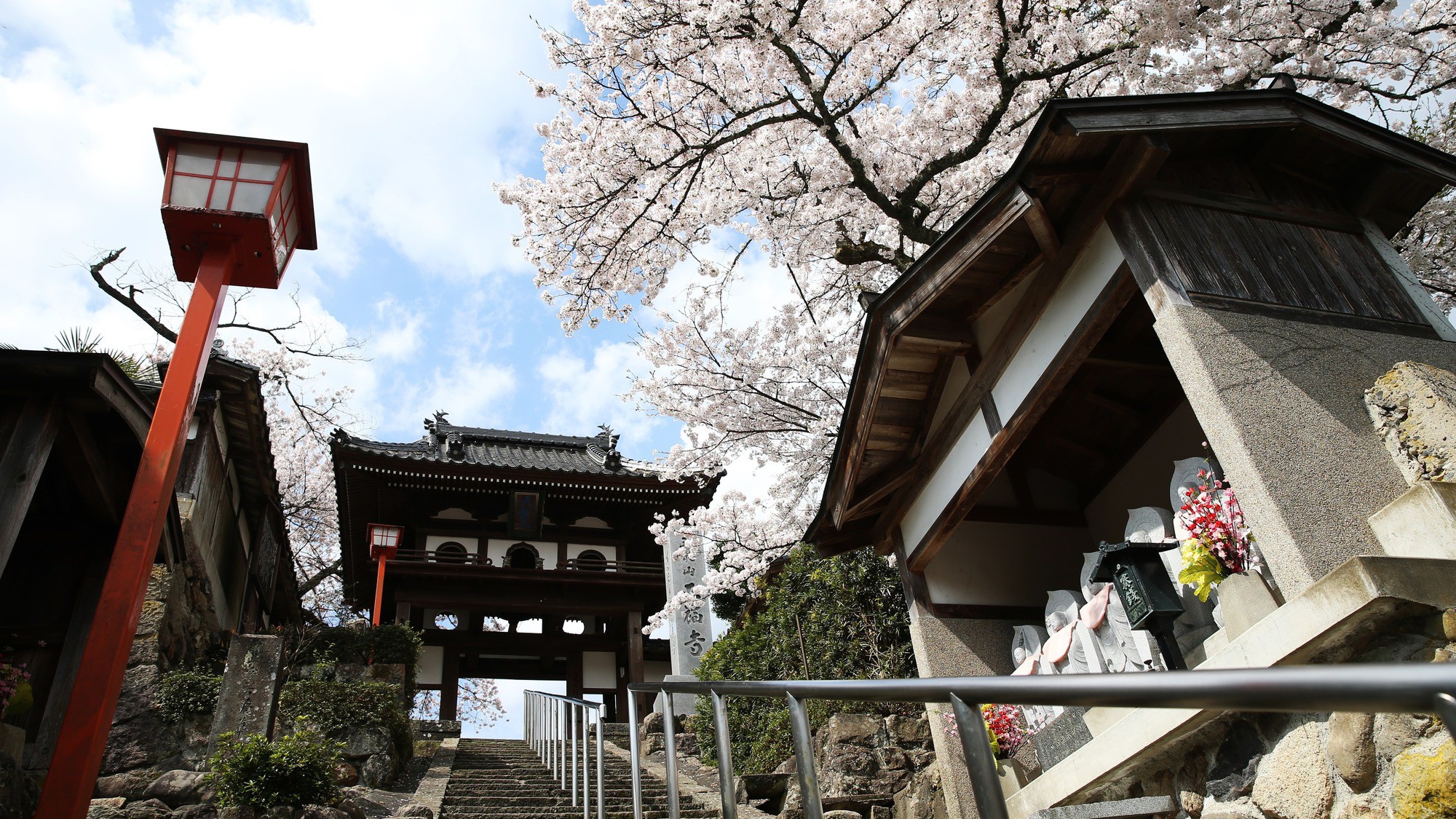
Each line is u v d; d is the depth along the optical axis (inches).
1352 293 171.3
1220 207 175.0
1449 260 383.2
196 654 349.1
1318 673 36.9
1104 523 259.6
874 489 246.5
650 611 824.3
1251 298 160.4
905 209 344.5
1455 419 132.0
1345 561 124.8
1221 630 146.3
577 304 381.4
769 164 383.2
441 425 901.8
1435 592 109.8
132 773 260.7
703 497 797.2
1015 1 332.8
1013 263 197.6
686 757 434.3
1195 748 139.3
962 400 219.6
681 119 360.8
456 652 751.7
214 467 375.6
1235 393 144.5
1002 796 55.6
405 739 364.5
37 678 241.0
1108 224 171.6
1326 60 333.1
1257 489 135.4
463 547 781.9
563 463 848.9
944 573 244.8
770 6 308.0
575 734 268.7
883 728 284.0
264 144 168.1
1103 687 48.6
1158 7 291.1
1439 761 100.2
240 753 231.9
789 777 285.7
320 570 855.1
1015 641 232.1
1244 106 170.9
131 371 365.4
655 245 380.8
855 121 386.0
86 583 249.1
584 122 360.8
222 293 159.2
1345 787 112.8
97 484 217.6
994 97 349.4
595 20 340.2
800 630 374.9
